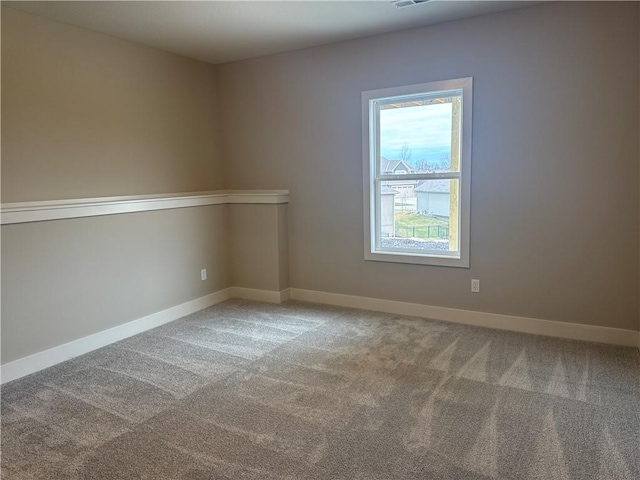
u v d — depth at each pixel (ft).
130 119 13.10
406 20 11.82
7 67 10.22
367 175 13.73
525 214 11.70
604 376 9.31
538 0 10.59
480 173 12.09
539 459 6.72
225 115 16.12
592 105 10.65
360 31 12.63
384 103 13.43
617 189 10.64
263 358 10.71
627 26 10.12
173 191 14.60
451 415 7.98
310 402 8.59
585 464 6.58
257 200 15.20
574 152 10.96
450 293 13.00
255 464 6.79
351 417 8.01
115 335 12.12
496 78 11.60
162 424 7.97
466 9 11.10
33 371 10.27
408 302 13.69
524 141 11.47
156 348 11.53
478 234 12.34
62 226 10.77
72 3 10.05
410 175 13.26
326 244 14.87
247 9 10.74
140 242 12.75
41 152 10.97
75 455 7.13
